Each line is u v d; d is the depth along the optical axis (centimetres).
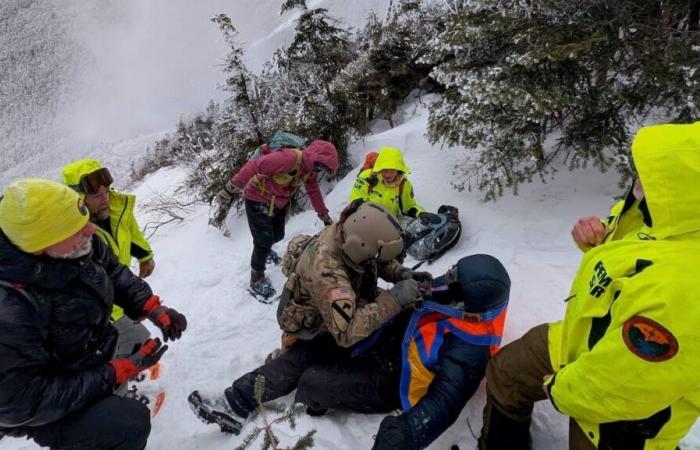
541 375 179
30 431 192
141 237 316
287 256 245
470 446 216
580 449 163
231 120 667
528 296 284
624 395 126
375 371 234
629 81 335
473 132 385
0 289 164
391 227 198
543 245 331
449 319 221
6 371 164
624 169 323
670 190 117
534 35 355
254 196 382
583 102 340
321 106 611
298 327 232
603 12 352
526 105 334
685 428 135
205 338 371
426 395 209
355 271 217
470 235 383
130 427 200
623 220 155
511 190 405
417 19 815
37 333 169
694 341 113
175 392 310
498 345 227
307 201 575
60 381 180
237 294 433
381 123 773
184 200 807
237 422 250
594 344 140
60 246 169
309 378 238
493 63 393
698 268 116
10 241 163
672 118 318
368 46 841
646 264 123
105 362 204
